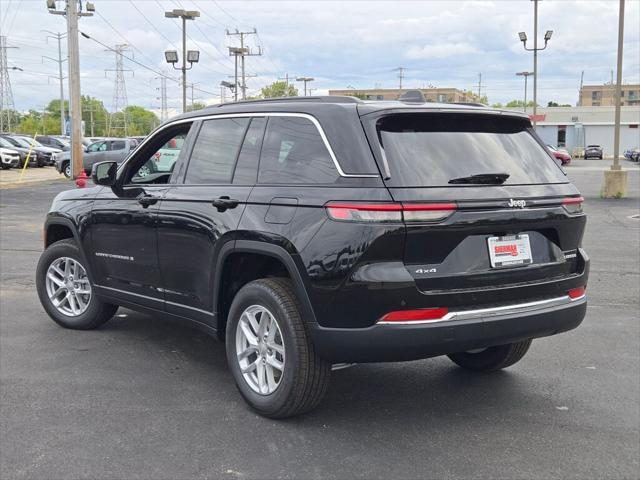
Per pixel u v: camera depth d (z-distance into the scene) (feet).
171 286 15.94
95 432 12.77
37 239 39.11
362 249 11.50
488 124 13.66
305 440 12.51
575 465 11.62
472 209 11.95
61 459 11.66
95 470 11.28
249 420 13.42
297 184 12.88
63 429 12.89
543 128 248.32
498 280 12.32
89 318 19.34
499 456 11.93
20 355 17.39
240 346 13.94
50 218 19.80
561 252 13.52
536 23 128.36
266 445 12.28
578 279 13.62
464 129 13.26
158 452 11.96
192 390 15.05
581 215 13.79
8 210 55.77
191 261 15.08
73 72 92.84
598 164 168.76
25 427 12.96
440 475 11.20
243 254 13.78
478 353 16.31
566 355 17.90
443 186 11.96
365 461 11.69
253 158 14.16
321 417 13.62
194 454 11.89
